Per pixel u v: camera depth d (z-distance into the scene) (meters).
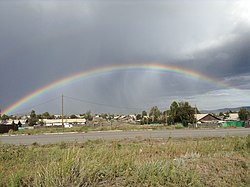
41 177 7.42
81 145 21.59
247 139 17.06
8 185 7.16
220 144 17.31
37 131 53.66
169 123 86.75
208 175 9.23
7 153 15.09
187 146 16.77
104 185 7.46
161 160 9.91
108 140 26.89
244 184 8.79
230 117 124.88
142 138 29.36
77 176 7.39
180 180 8.17
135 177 7.92
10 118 125.50
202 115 104.56
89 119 131.38
